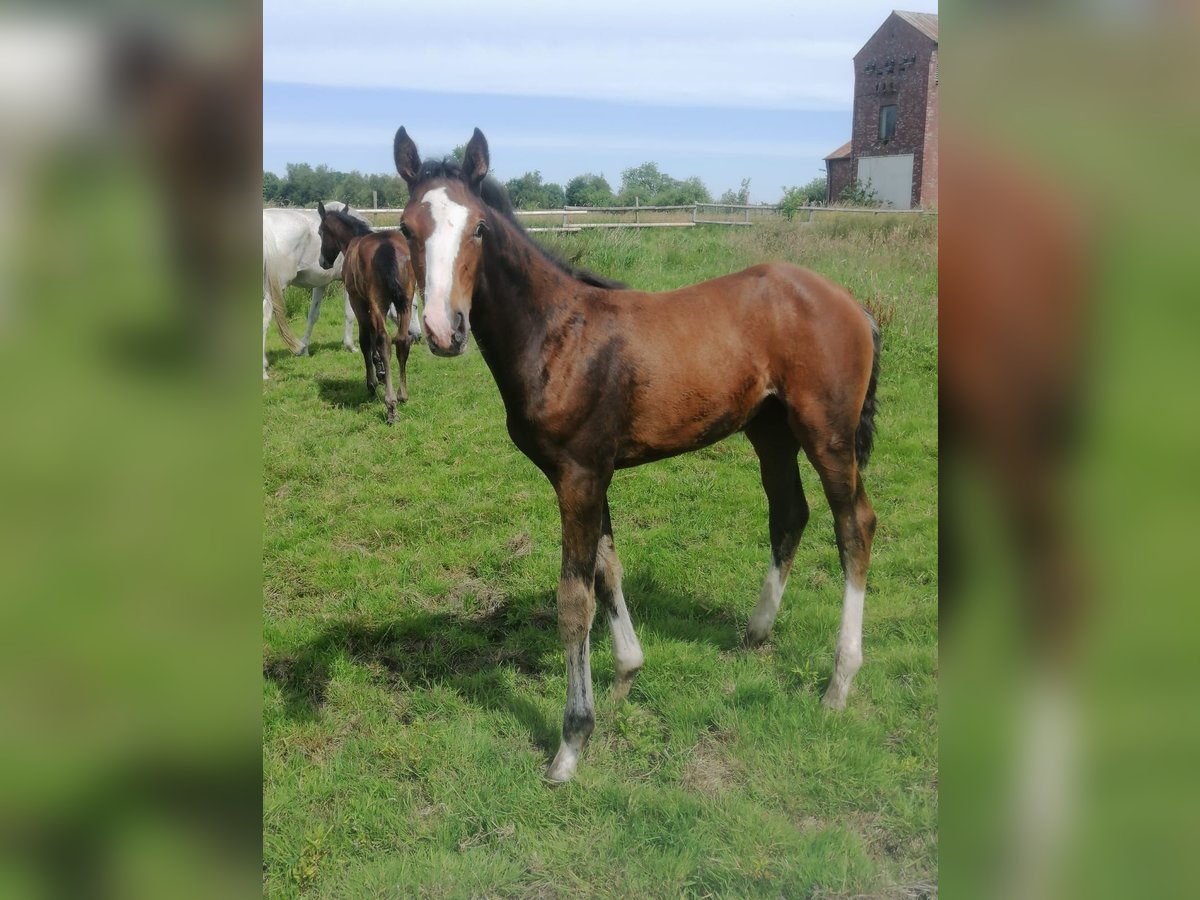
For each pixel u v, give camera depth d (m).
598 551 3.23
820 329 3.19
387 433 6.64
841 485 3.26
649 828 2.71
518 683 3.58
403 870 2.58
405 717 3.38
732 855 2.56
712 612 4.03
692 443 3.25
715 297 3.23
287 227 9.10
